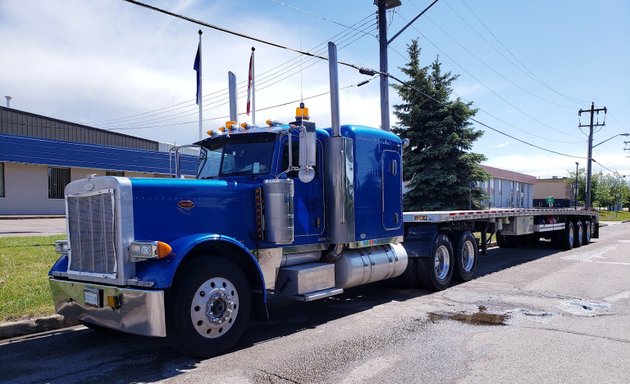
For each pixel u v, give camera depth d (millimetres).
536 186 86125
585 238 19078
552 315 6945
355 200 7434
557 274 10914
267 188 6180
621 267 12094
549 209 16375
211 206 5727
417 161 22266
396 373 4625
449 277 9375
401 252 8523
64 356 5250
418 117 22359
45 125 32688
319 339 5812
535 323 6492
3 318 6242
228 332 5289
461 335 5926
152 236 5191
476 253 10562
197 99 13227
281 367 4816
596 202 69188
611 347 5391
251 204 6172
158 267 4852
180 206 5449
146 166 33656
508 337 5816
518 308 7430
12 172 28406
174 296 4957
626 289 8961
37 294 7316
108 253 5062
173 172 7676
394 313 7184
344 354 5223
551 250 16859
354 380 4457
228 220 5887
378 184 7996
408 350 5344
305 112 6375
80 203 5414
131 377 4602
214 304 5160
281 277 6637
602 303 7746
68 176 30875
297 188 6629
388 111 15508
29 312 6477
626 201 89062
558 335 5883
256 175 6402
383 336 5922
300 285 6461
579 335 5879
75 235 5488
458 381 4410
